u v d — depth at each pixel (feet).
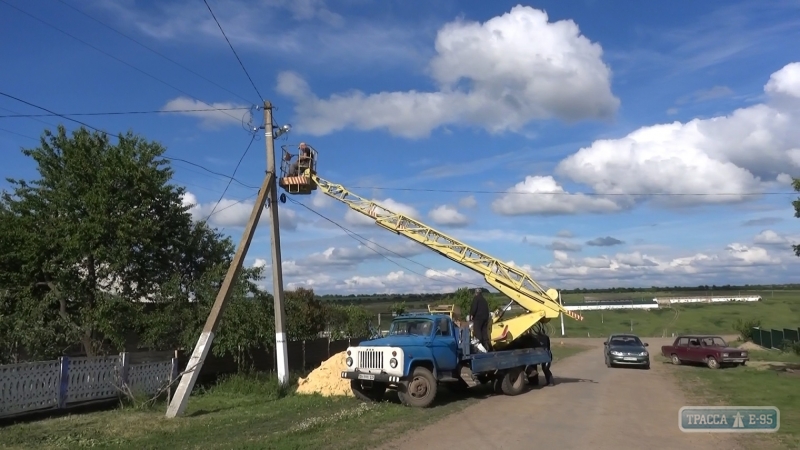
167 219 62.34
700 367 91.71
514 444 31.63
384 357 46.29
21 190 57.21
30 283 55.62
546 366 64.80
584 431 35.65
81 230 53.21
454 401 50.08
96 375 45.03
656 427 37.27
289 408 45.83
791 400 48.80
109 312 54.03
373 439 32.50
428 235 67.82
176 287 60.49
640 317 293.23
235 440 32.42
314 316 106.22
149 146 61.26
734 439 33.58
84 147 57.00
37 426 36.78
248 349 66.69
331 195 69.62
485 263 66.33
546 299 64.54
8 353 50.01
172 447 30.96
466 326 51.83
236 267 47.91
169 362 53.06
